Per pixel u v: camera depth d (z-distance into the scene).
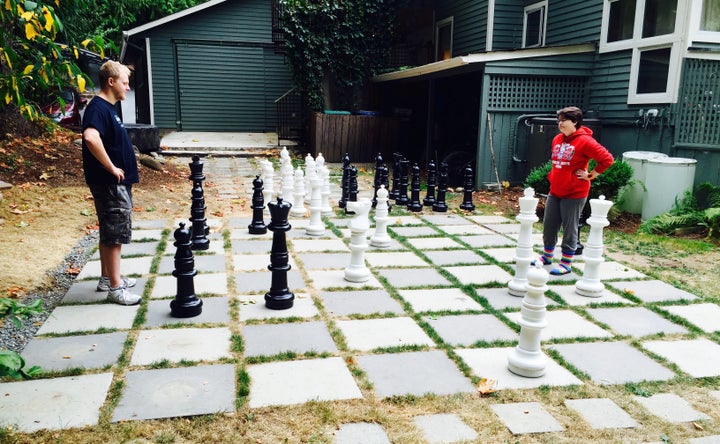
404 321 4.27
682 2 8.61
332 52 15.35
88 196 8.12
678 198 8.09
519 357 3.46
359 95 16.08
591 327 4.27
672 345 3.97
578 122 5.23
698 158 8.59
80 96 14.34
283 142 16.81
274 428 2.80
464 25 14.82
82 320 4.09
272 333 3.96
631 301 4.88
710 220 7.38
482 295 4.93
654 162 8.13
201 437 2.71
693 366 3.65
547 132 9.95
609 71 10.34
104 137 4.20
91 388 3.12
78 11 12.41
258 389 3.17
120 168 4.26
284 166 8.52
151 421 2.82
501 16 13.40
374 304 4.62
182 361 3.48
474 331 4.11
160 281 5.02
